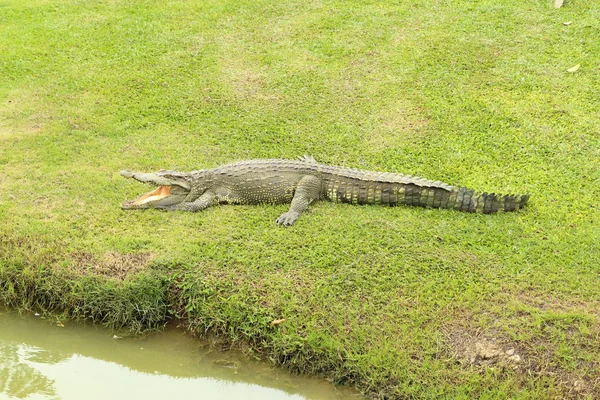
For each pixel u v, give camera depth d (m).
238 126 8.38
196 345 5.90
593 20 10.27
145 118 8.58
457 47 9.88
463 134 8.11
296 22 10.81
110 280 6.05
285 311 5.66
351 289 5.83
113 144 8.07
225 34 10.55
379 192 6.88
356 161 7.68
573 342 5.25
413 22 10.64
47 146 8.02
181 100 8.94
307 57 9.88
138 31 10.66
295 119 8.52
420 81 9.19
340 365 5.39
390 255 6.20
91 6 11.56
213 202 7.00
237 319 5.75
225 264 6.13
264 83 9.30
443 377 5.14
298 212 6.76
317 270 6.04
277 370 5.61
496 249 6.25
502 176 7.34
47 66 9.78
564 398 4.98
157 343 5.96
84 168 7.62
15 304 6.34
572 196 6.97
